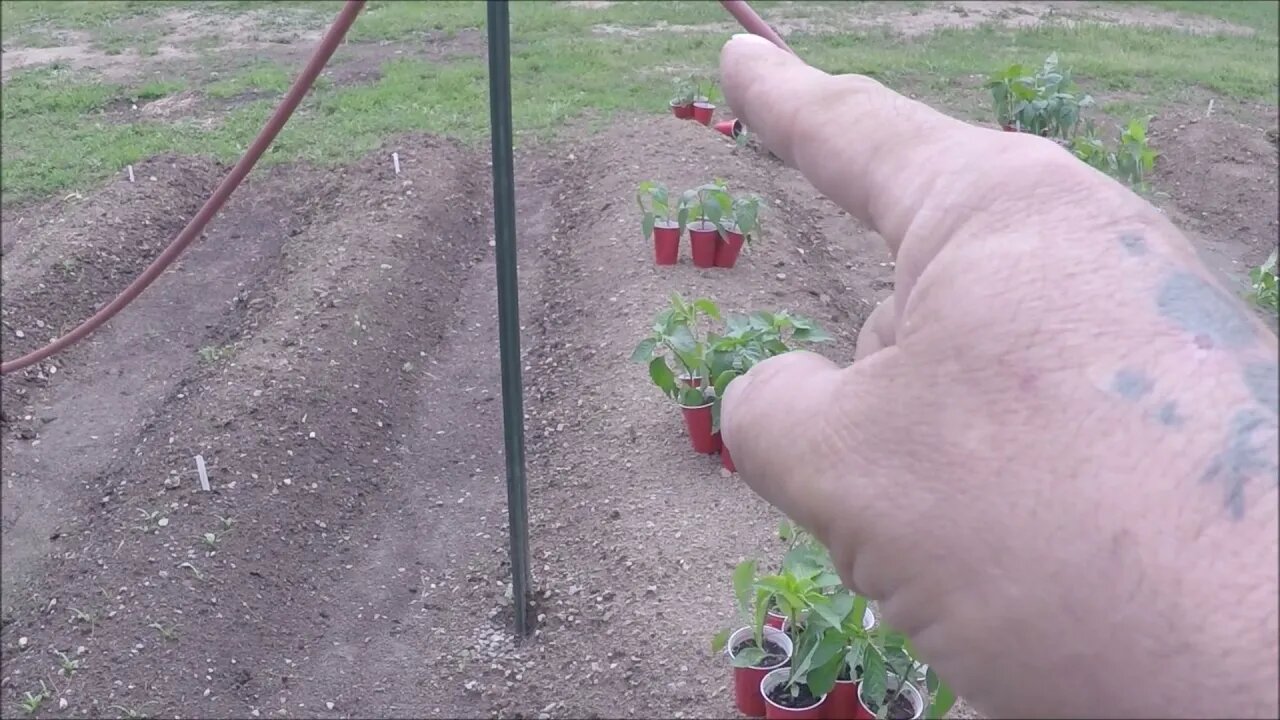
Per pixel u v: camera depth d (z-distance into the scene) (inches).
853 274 275.7
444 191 312.3
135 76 435.2
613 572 165.2
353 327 241.3
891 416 34.9
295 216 314.5
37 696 151.3
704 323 223.3
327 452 206.7
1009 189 36.7
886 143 41.9
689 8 531.8
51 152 355.9
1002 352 32.8
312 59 109.8
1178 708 27.5
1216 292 32.4
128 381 245.4
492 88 129.5
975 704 33.6
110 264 289.1
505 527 191.3
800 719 126.6
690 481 183.2
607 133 348.2
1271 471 27.6
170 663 156.7
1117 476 29.4
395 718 151.5
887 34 486.3
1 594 178.5
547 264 283.0
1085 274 33.2
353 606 175.3
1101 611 28.9
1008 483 31.4
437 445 218.1
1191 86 412.8
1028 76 301.6
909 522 33.7
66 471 215.5
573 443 204.2
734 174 305.3
